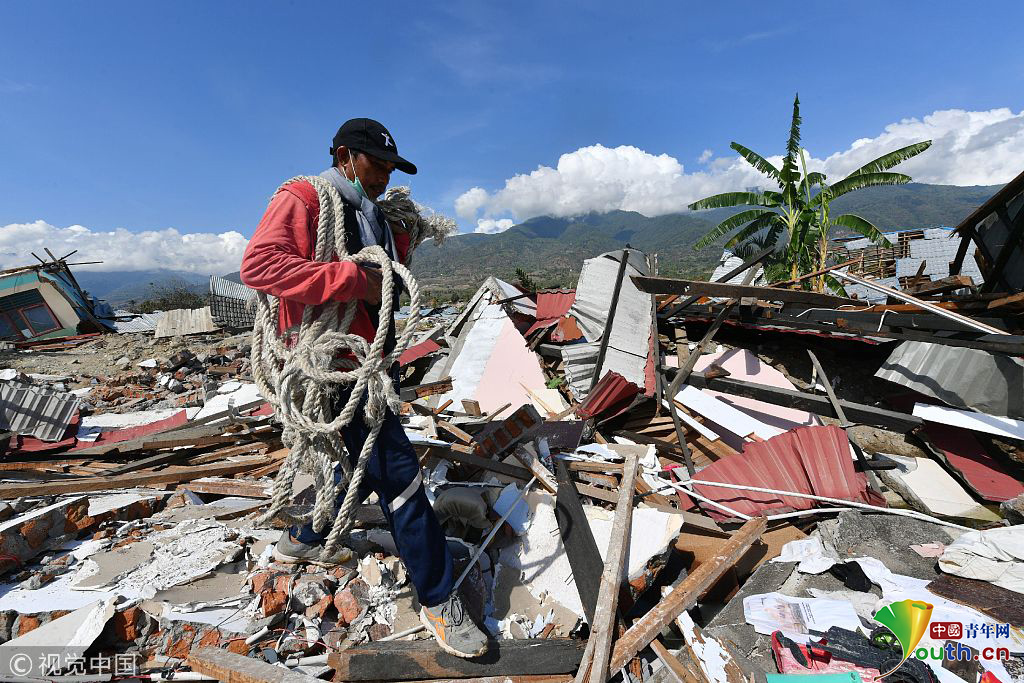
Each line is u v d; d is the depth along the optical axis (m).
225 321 16.41
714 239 16.97
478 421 4.58
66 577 2.21
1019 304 4.23
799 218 15.50
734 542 2.54
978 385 4.13
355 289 1.68
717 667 1.90
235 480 3.32
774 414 4.91
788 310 5.17
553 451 3.65
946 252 18.77
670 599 2.11
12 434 4.39
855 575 2.41
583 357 5.53
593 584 2.17
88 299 20.70
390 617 2.12
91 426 5.75
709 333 5.12
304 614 2.11
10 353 13.05
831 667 1.87
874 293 16.39
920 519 2.80
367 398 1.80
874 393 5.07
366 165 1.88
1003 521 3.09
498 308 6.59
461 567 2.32
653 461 3.74
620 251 6.33
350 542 2.42
